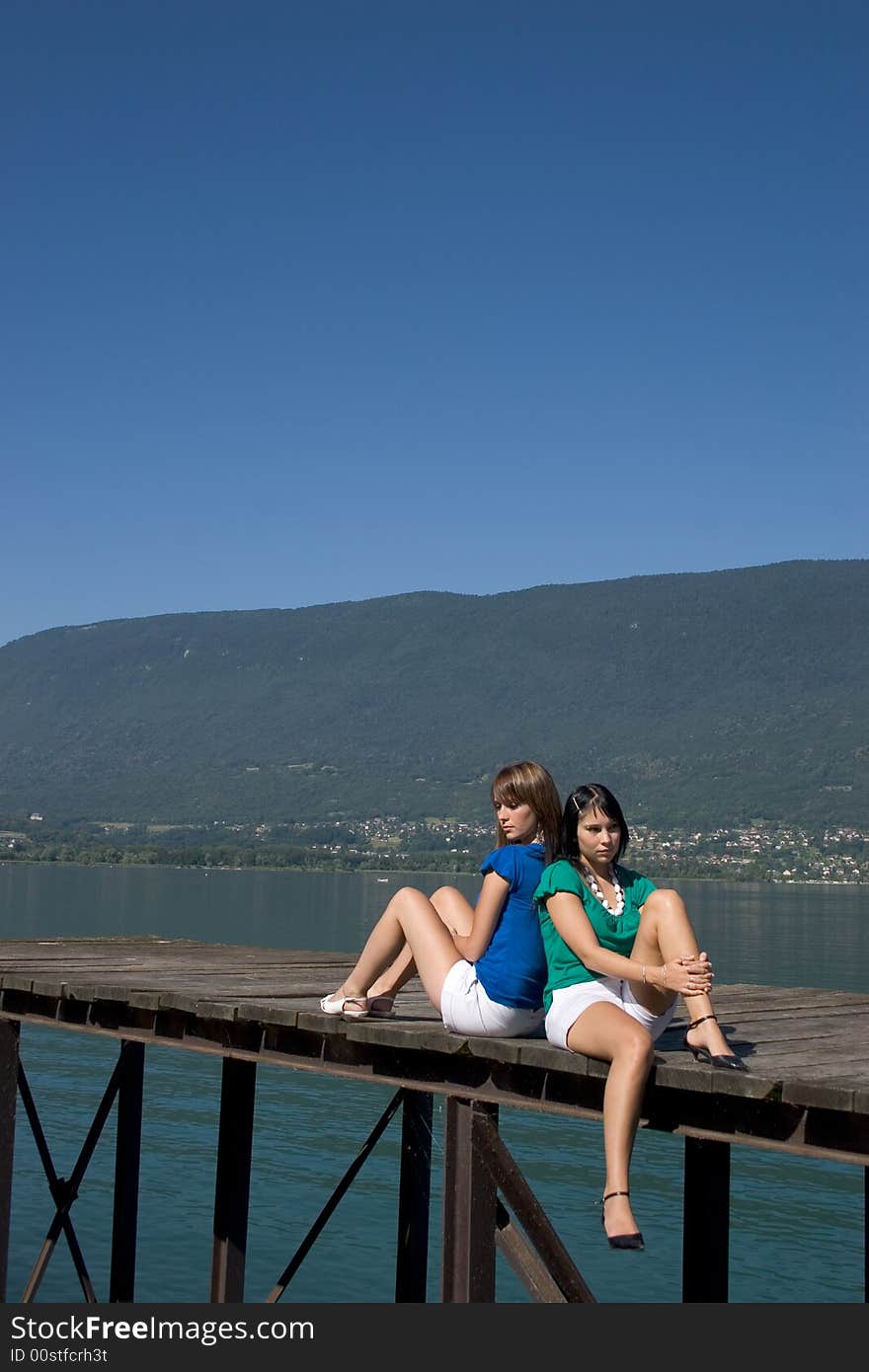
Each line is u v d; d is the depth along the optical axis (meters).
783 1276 17.27
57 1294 16.12
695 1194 6.12
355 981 6.49
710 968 5.32
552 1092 5.66
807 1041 6.37
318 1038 6.62
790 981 53.84
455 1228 5.96
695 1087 5.11
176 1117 26.81
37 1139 9.80
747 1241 18.98
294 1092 30.39
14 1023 8.66
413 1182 8.91
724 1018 7.42
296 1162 22.95
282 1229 18.89
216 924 88.00
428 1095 9.03
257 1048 6.89
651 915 5.62
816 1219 20.28
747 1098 5.03
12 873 173.88
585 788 5.85
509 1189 5.79
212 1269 7.98
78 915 93.81
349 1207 20.14
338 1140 24.94
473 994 5.92
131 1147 9.96
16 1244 18.17
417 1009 7.17
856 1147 4.79
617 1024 5.27
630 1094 5.11
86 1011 7.90
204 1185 21.39
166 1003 7.08
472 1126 5.93
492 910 5.92
